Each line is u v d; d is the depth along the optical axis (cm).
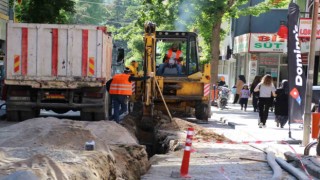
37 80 1986
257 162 1270
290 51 1571
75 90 2020
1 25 3394
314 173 1110
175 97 2253
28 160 723
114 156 1075
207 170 1148
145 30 2016
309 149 1330
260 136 1805
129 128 1867
